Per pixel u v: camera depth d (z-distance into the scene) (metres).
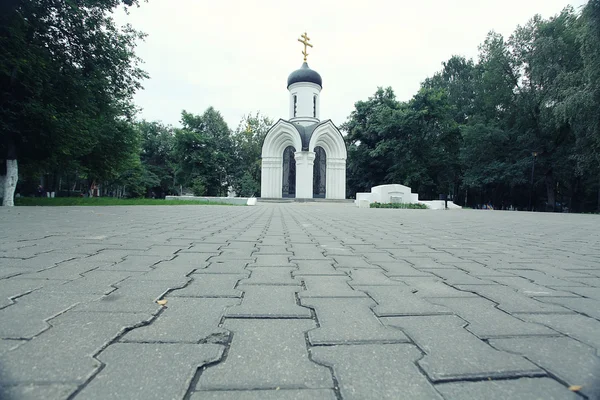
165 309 2.11
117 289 2.51
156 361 1.45
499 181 36.56
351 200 36.62
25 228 6.23
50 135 14.81
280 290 2.61
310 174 37.56
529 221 12.80
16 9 13.25
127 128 24.27
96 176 27.50
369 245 5.32
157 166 59.41
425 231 7.90
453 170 42.59
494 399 1.24
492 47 36.53
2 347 1.53
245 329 1.83
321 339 1.71
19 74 13.37
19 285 2.55
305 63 43.25
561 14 32.72
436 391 1.28
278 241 5.48
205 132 45.09
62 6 14.11
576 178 36.88
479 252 4.88
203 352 1.54
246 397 1.21
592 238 7.12
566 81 26.25
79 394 1.20
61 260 3.53
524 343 1.73
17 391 1.20
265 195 39.31
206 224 8.25
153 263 3.49
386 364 1.48
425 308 2.26
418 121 36.19
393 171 42.12
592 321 2.09
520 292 2.75
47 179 47.12
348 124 49.69
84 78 15.98
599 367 1.49
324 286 2.78
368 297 2.49
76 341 1.61
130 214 11.13
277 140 39.16
